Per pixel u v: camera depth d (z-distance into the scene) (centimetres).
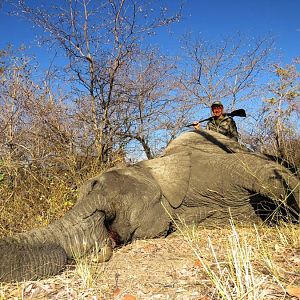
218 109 782
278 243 432
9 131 734
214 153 596
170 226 554
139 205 496
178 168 560
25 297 325
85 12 898
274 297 286
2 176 646
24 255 368
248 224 565
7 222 571
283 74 970
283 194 511
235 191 559
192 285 325
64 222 432
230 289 296
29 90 780
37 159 702
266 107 1034
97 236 443
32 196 634
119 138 895
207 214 578
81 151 805
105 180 491
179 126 1067
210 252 414
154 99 1006
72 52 880
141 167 556
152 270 380
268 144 928
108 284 344
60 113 798
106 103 895
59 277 368
